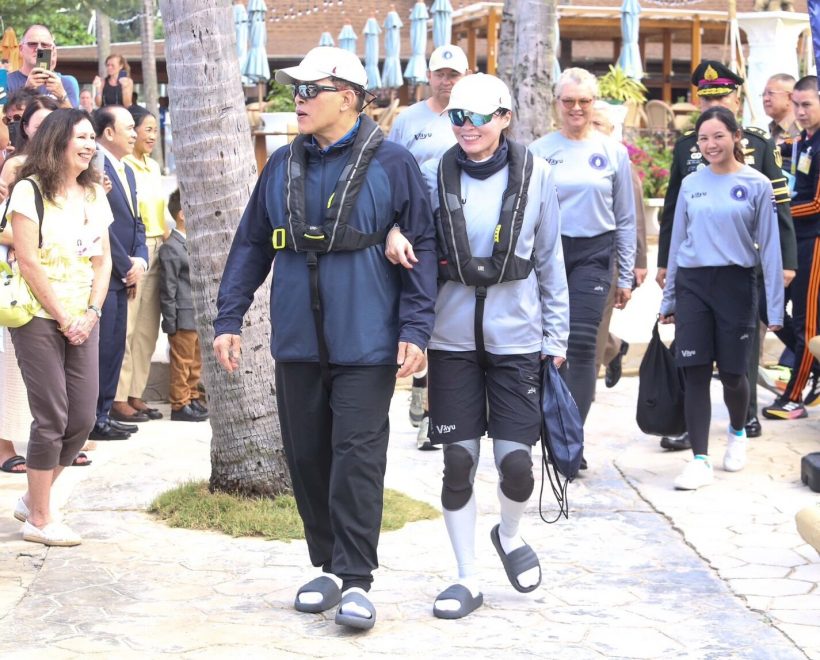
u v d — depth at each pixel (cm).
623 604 478
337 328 440
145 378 832
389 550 546
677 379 689
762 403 886
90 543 554
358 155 440
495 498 635
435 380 466
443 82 668
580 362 661
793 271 737
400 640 438
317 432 459
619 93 1452
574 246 659
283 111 1500
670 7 2158
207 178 586
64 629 447
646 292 1141
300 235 438
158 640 437
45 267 526
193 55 580
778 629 449
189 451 730
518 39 866
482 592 493
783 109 884
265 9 1582
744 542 561
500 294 457
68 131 530
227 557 534
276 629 449
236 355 459
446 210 455
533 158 463
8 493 642
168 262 812
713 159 650
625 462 716
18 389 650
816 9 598
